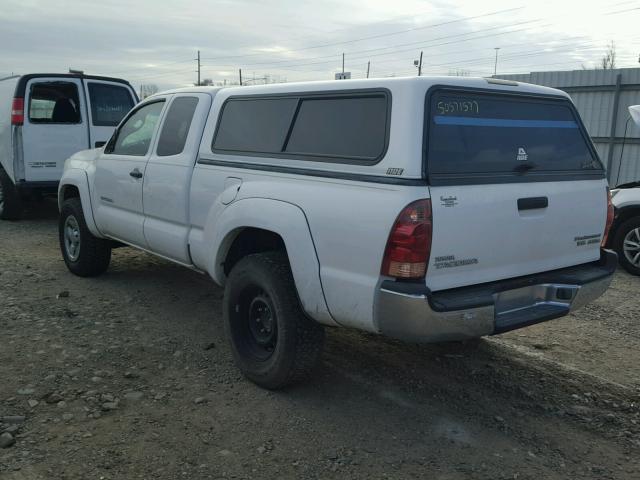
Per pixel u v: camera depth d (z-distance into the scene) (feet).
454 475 10.47
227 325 13.87
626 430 12.14
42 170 30.76
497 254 11.60
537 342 16.74
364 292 10.88
